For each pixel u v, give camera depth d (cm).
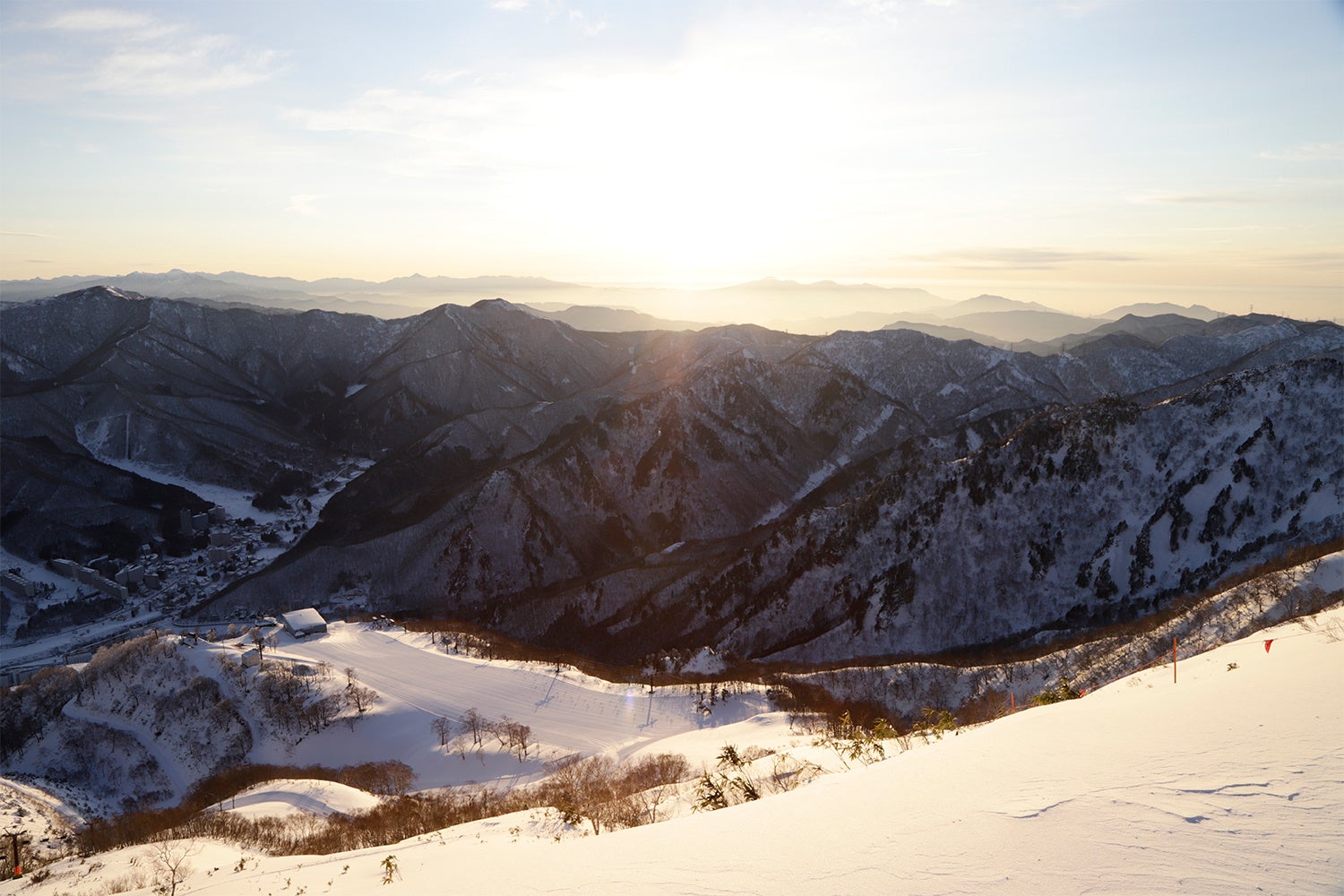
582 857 1263
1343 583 4416
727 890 990
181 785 6119
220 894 2067
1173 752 1219
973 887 904
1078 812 1059
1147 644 4966
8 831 4366
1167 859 904
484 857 1581
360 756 6050
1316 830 916
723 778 2212
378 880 1689
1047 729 1480
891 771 1386
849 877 972
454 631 9206
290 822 4225
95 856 3481
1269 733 1229
